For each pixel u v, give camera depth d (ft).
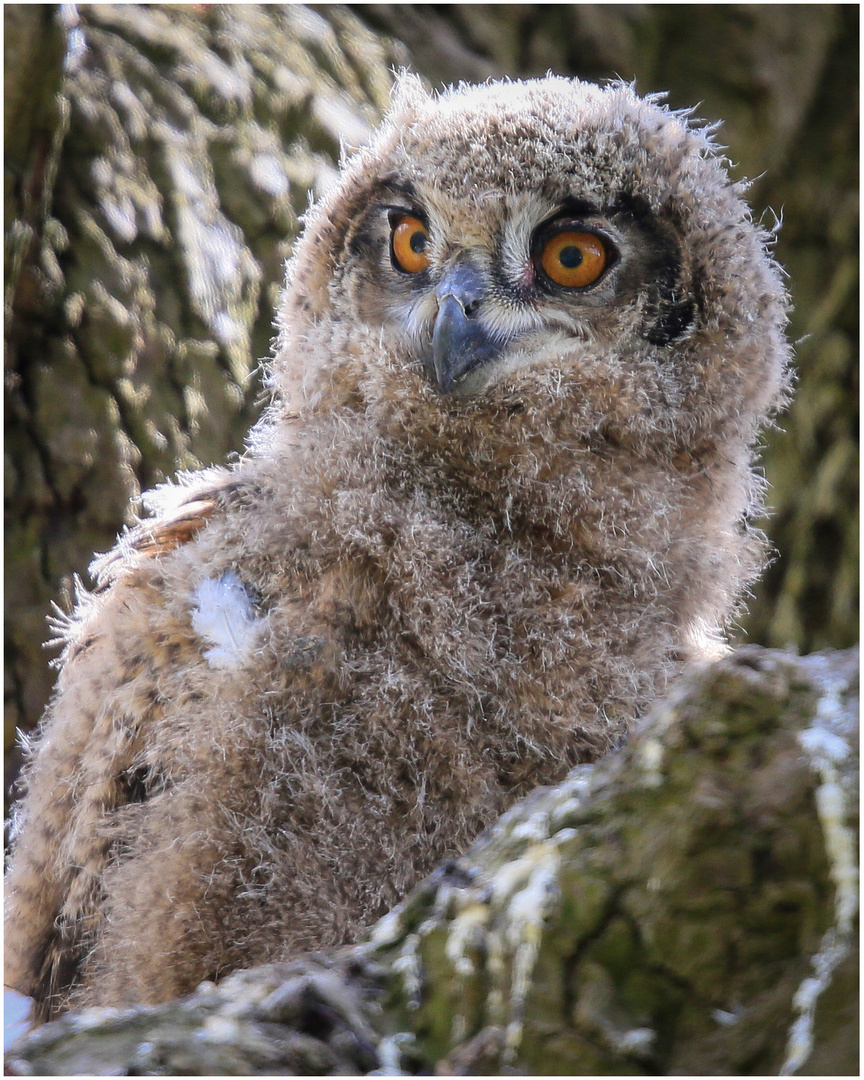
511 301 20.77
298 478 19.54
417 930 10.81
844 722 9.90
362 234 22.53
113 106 43.45
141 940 18.22
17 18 37.99
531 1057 9.45
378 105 50.37
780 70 58.75
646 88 57.77
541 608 18.71
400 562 18.10
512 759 17.87
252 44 48.52
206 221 44.04
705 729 10.30
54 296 40.11
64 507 39.17
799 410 57.00
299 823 17.46
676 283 20.75
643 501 20.08
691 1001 9.41
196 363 42.06
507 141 21.38
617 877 10.00
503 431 20.01
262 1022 9.91
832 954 9.05
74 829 20.15
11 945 22.88
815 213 59.36
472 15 55.62
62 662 24.49
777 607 55.42
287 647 17.66
